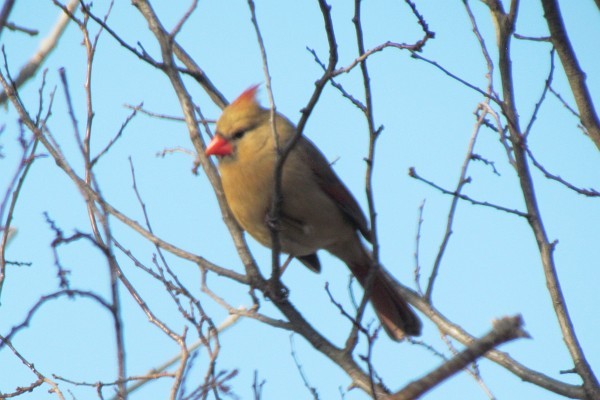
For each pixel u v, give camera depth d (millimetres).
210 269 8617
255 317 8367
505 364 8125
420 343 8195
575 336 7957
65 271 6480
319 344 8305
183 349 7000
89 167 7887
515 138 8547
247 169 9836
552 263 8195
